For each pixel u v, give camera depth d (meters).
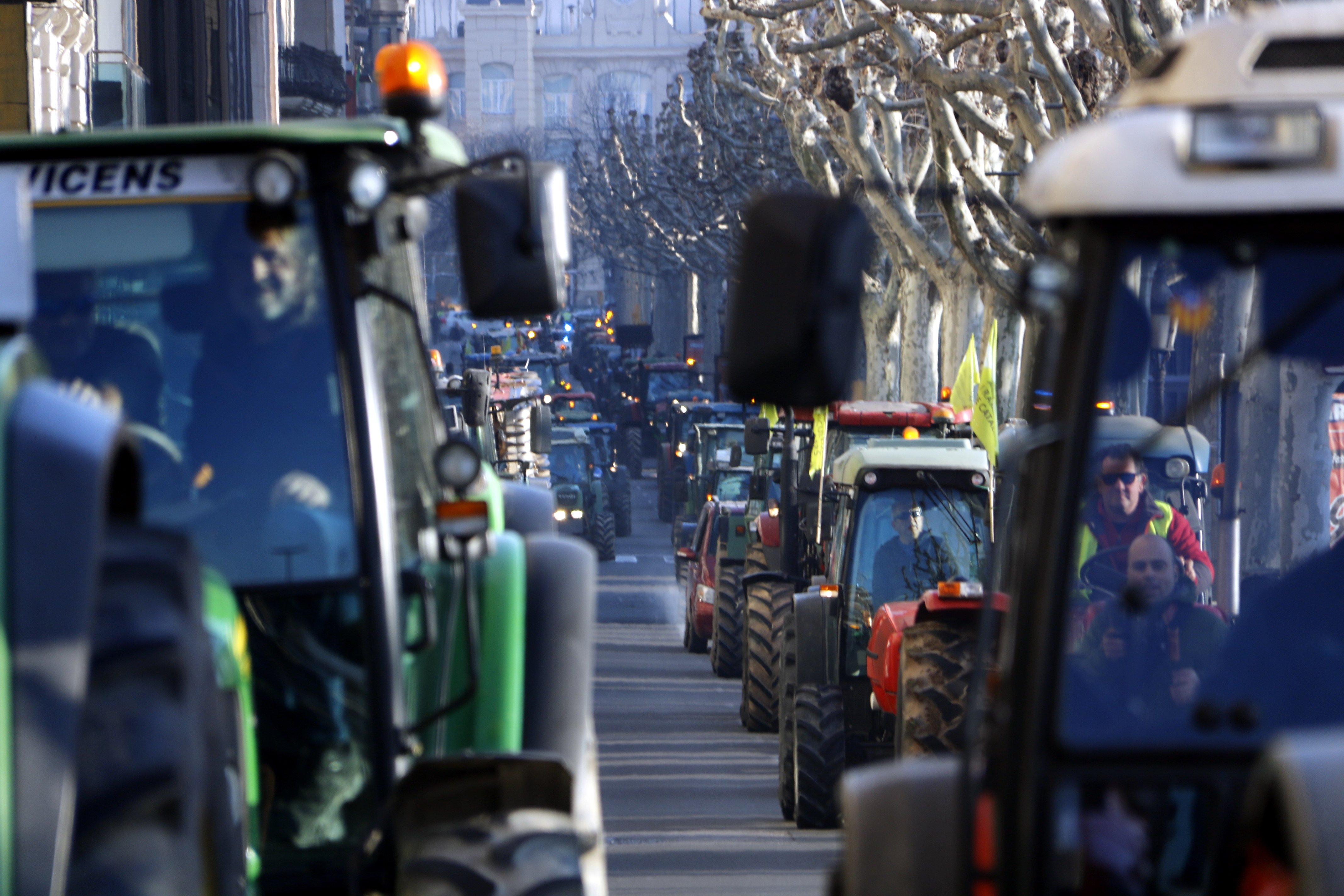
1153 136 11.60
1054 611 11.78
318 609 17.33
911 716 34.03
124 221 17.61
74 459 9.49
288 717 17.30
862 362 139.88
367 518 17.38
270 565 17.28
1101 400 12.79
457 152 21.67
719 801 50.84
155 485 17.28
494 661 18.73
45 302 17.50
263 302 17.59
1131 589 14.02
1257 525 35.59
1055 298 12.32
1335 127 11.49
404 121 18.41
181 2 141.25
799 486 60.44
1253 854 9.52
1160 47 53.62
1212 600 16.75
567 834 16.14
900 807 12.82
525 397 98.75
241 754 15.36
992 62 84.12
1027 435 12.23
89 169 17.67
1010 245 76.69
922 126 112.31
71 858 9.80
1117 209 11.57
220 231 17.62
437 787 16.56
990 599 12.74
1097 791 11.75
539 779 16.59
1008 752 11.97
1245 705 11.95
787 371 12.14
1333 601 13.15
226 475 17.34
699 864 40.53
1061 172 11.79
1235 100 11.97
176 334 17.53
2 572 9.19
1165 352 13.98
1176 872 11.68
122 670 10.33
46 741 9.05
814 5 86.56
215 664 14.75
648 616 118.56
